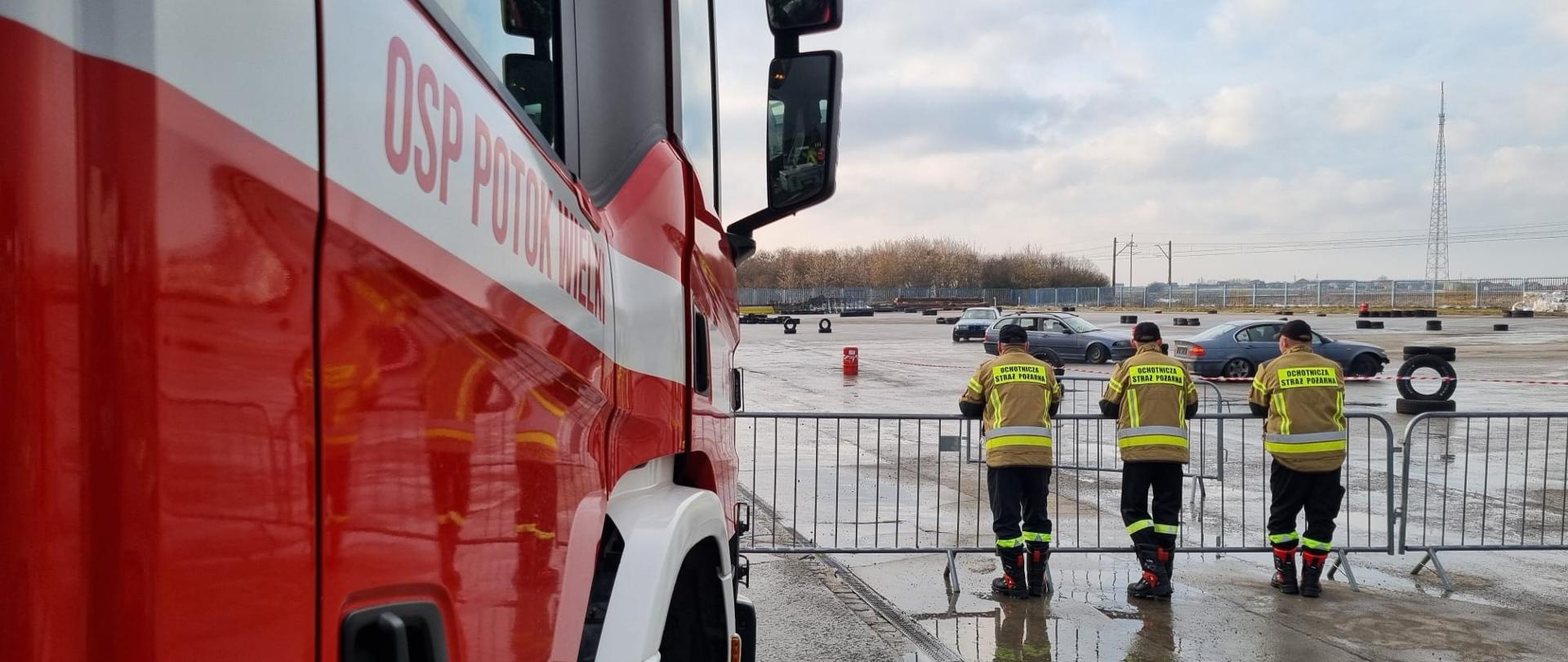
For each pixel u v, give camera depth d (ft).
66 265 2.52
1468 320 169.89
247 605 2.96
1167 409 19.47
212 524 2.83
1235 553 23.41
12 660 2.48
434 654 3.98
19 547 2.47
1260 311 236.43
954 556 21.68
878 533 24.90
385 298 3.64
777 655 16.57
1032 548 19.83
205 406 2.80
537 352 5.00
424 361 3.92
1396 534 25.00
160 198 2.66
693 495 7.47
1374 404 53.98
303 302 3.19
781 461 35.01
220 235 2.85
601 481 6.07
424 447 3.92
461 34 4.56
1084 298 304.09
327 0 3.34
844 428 42.88
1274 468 20.18
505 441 4.65
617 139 7.10
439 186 4.02
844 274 367.25
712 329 9.07
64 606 2.53
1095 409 49.73
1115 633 17.76
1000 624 18.21
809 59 10.36
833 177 10.25
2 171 2.44
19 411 2.46
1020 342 20.07
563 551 5.35
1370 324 137.69
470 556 4.31
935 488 30.40
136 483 2.61
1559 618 18.80
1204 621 18.40
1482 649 17.12
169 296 2.68
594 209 6.18
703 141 9.37
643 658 6.05
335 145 3.34
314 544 3.25
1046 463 19.54
